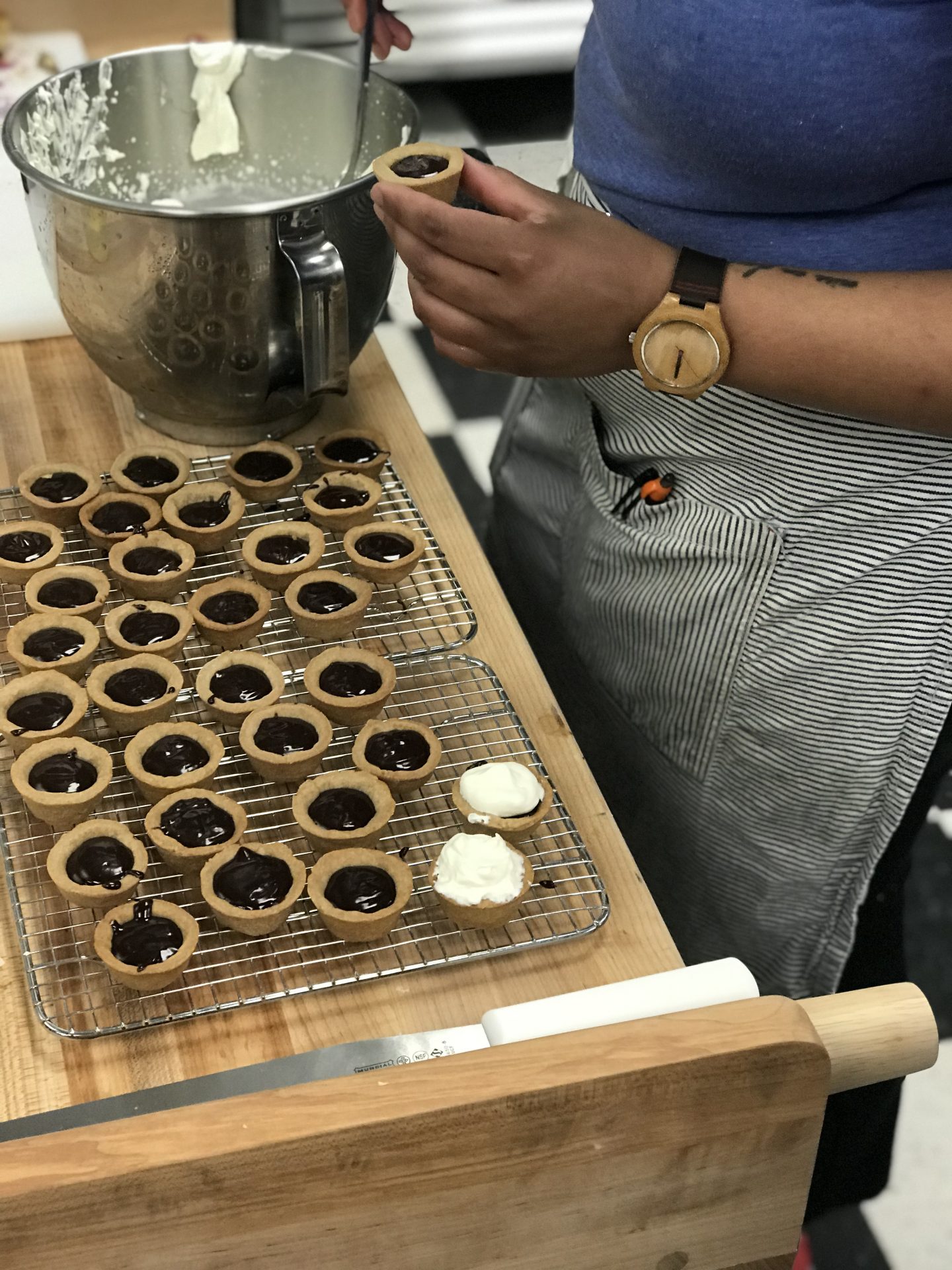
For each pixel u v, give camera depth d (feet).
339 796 3.10
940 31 2.76
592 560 4.27
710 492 3.75
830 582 3.61
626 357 3.19
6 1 6.49
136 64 4.37
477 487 8.30
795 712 3.87
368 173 3.64
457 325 3.11
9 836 3.05
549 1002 2.44
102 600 3.55
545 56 8.59
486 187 3.00
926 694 3.65
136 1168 1.83
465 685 3.51
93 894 2.82
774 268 3.01
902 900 4.50
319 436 4.33
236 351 3.78
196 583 3.78
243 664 3.42
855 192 3.11
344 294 3.62
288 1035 2.70
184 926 2.80
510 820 3.02
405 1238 2.07
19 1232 1.84
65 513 3.81
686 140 3.17
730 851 4.37
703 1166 2.14
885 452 3.34
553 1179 2.07
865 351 2.91
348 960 2.85
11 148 3.68
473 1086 1.95
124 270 3.59
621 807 4.74
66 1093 2.56
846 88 2.86
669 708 4.18
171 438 4.26
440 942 2.89
